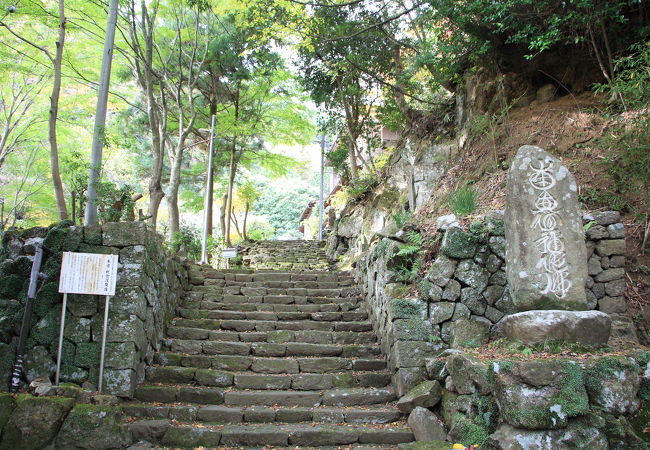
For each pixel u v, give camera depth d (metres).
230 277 9.16
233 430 4.77
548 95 8.64
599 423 3.92
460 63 9.93
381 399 5.46
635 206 6.42
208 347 6.37
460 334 5.35
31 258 5.48
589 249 5.76
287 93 17.03
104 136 6.76
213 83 16.17
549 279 4.55
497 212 5.89
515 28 7.81
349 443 4.75
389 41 11.64
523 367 4.02
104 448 4.41
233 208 23.12
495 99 9.25
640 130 6.31
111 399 4.73
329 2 11.30
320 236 18.98
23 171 15.05
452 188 8.97
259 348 6.40
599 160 6.97
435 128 10.88
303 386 5.74
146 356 5.78
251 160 20.06
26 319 4.91
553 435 3.87
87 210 6.38
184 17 13.77
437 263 5.74
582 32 7.55
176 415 5.04
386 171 13.18
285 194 34.88
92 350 5.21
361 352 6.46
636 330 5.50
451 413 4.65
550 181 4.73
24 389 4.87
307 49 11.90
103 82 6.88
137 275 5.48
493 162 8.36
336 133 15.94
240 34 14.22
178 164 12.65
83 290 5.18
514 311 5.55
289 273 9.45
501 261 5.71
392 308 5.64
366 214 13.51
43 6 9.48
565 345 4.38
